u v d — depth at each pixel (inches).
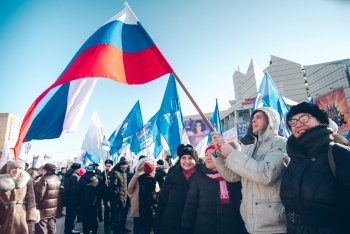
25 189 195.8
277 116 108.3
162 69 131.3
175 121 276.7
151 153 395.2
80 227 366.0
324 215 76.0
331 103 1352.1
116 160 465.4
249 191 101.2
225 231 123.3
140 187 243.9
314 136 82.2
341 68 1955.0
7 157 303.7
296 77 2898.6
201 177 140.6
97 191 307.9
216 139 104.0
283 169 96.8
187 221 139.6
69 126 177.0
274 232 93.0
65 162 964.0
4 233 180.9
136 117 373.4
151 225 237.1
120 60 140.1
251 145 114.1
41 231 228.8
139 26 145.6
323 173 78.0
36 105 134.9
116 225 296.0
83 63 138.6
